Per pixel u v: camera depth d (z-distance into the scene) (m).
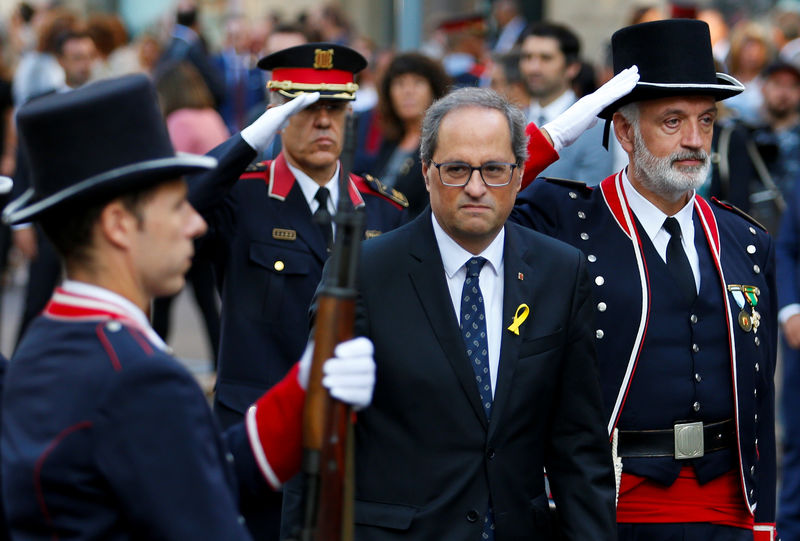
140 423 7.96
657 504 12.84
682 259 13.23
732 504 13.09
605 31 47.31
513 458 11.18
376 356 11.11
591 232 13.39
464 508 10.98
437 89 22.31
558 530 11.65
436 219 11.50
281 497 14.37
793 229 20.28
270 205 15.27
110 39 29.83
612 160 20.81
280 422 9.39
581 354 11.61
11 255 42.91
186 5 39.94
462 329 11.30
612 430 12.81
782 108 25.61
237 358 14.92
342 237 9.23
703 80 12.88
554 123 13.36
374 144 28.30
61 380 8.09
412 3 31.31
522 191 13.95
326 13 48.91
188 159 8.43
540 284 11.48
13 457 8.02
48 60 39.50
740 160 20.11
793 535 20.42
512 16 41.84
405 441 11.04
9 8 65.25
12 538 8.19
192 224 8.77
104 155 8.31
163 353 8.30
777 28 41.53
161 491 7.92
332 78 15.18
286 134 15.36
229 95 45.00
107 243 8.41
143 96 8.48
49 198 8.31
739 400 13.02
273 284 14.98
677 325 12.99
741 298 13.24
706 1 50.12
